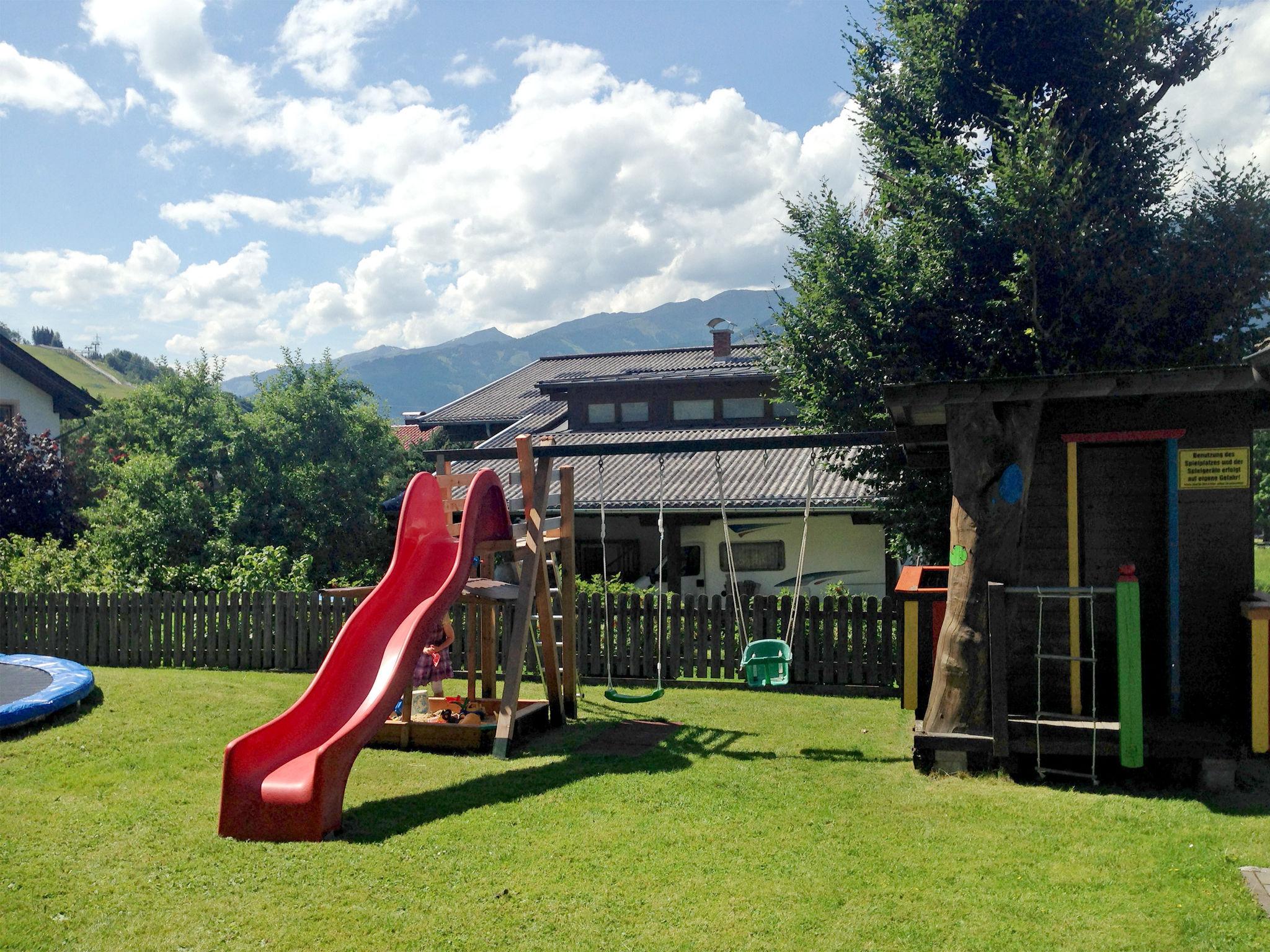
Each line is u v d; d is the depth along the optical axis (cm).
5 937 455
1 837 597
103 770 759
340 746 623
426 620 743
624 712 1065
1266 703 704
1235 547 759
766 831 609
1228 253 1199
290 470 2206
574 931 465
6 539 1942
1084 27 1269
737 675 1273
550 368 3753
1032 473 797
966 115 1403
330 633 1320
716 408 2603
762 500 1939
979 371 1288
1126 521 819
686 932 462
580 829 616
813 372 1384
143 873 539
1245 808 645
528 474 970
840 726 978
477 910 489
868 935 457
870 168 1484
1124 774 731
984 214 1236
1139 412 778
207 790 705
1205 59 1302
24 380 2512
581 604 1324
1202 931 451
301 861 557
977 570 754
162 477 1892
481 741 852
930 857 558
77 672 1025
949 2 1353
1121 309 1208
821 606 1238
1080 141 1302
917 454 1024
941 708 762
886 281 1317
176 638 1370
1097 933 455
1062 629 802
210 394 2317
